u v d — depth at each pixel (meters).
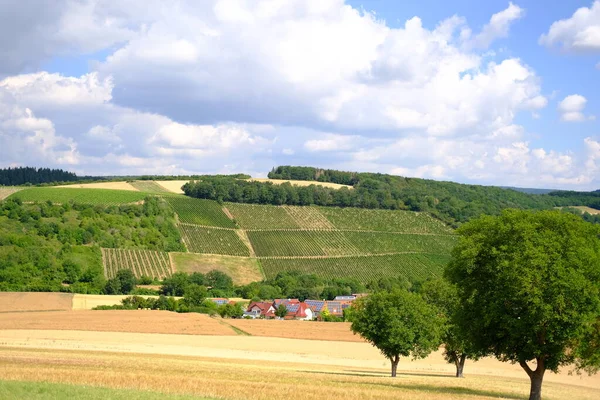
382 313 72.94
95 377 45.16
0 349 75.88
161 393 38.75
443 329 74.38
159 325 123.62
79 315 130.12
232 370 62.12
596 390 65.81
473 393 51.91
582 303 45.38
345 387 48.94
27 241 186.75
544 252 46.25
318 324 140.50
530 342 46.31
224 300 178.50
